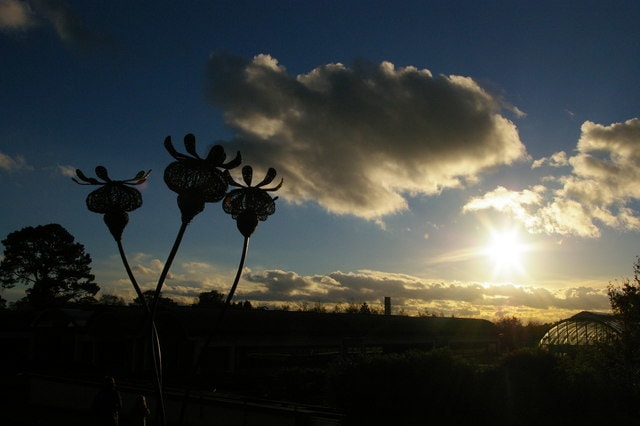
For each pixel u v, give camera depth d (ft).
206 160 23.48
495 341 185.37
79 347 136.26
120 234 24.71
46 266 211.82
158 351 23.71
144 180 25.40
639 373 53.42
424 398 51.72
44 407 76.43
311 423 49.47
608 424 49.44
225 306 26.18
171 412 61.41
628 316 56.24
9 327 147.13
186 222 23.30
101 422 45.16
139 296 24.35
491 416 50.11
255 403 56.34
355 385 53.57
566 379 51.60
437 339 163.73
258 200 26.37
